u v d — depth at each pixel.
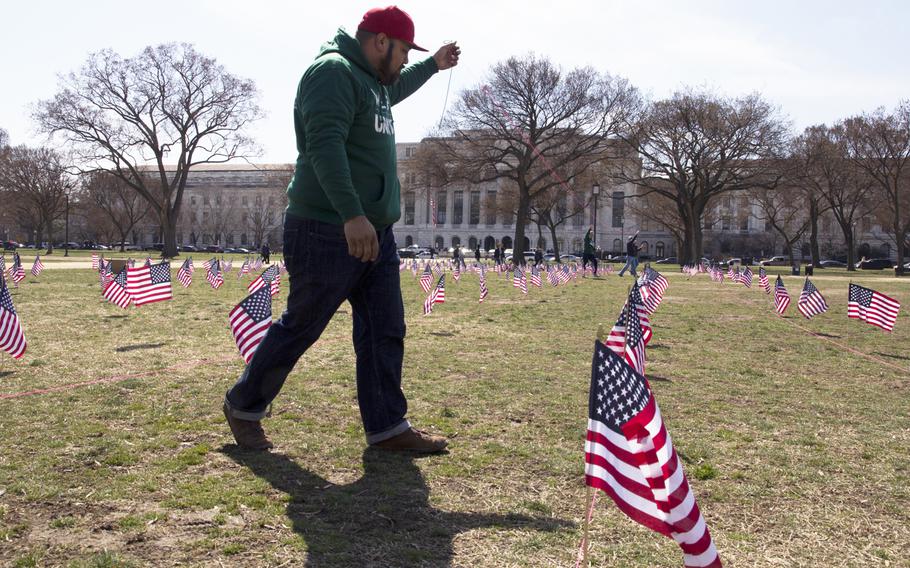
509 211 68.25
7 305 6.80
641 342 3.84
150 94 55.12
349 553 2.85
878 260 67.50
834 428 5.05
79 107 53.69
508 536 3.06
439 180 49.22
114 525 3.07
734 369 7.45
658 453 2.27
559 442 4.53
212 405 5.28
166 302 14.13
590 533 3.12
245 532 3.03
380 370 4.23
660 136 49.22
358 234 3.59
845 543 3.12
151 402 5.34
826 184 60.72
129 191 82.25
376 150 3.98
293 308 4.04
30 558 2.72
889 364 7.99
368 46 4.00
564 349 8.57
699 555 2.21
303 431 4.66
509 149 48.28
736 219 81.44
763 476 3.98
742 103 47.22
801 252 92.19
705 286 25.75
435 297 13.02
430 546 2.94
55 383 5.96
